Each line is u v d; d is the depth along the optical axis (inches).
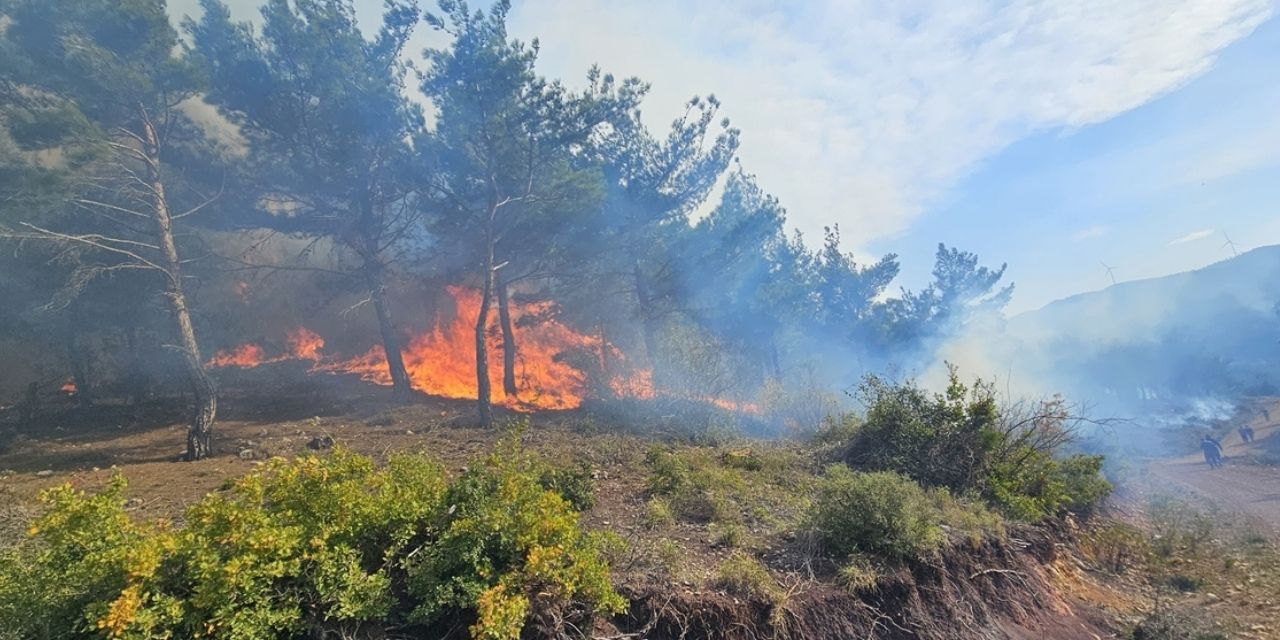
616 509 295.4
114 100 427.5
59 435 488.1
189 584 146.9
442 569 172.2
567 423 529.3
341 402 640.4
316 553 159.3
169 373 665.6
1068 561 364.2
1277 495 656.4
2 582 139.1
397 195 655.8
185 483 329.1
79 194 455.8
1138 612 320.2
